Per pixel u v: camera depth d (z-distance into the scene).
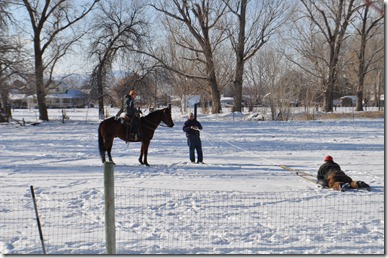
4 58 35.03
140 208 8.60
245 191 10.26
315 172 13.14
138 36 42.00
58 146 21.20
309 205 8.86
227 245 6.39
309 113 45.09
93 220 7.88
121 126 14.51
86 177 12.43
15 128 34.28
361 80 54.44
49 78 43.44
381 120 39.12
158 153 18.17
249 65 65.50
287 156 17.03
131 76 43.31
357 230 7.12
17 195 9.95
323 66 53.41
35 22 41.47
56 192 10.27
